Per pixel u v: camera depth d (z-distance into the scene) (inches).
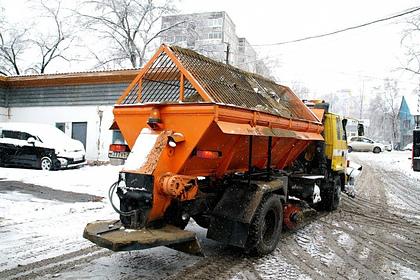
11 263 207.2
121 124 237.0
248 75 281.9
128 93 241.4
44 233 265.7
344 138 417.7
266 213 233.6
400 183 674.8
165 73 224.2
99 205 364.2
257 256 232.4
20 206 346.6
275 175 276.1
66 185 487.5
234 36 1787.6
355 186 610.2
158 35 1266.0
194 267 210.8
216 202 243.8
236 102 225.0
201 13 1298.0
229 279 195.2
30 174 577.9
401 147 2409.0
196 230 290.2
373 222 350.9
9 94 869.8
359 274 213.2
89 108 786.8
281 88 324.5
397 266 229.8
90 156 781.9
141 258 222.4
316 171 374.0
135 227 190.4
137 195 190.7
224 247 249.6
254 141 243.6
